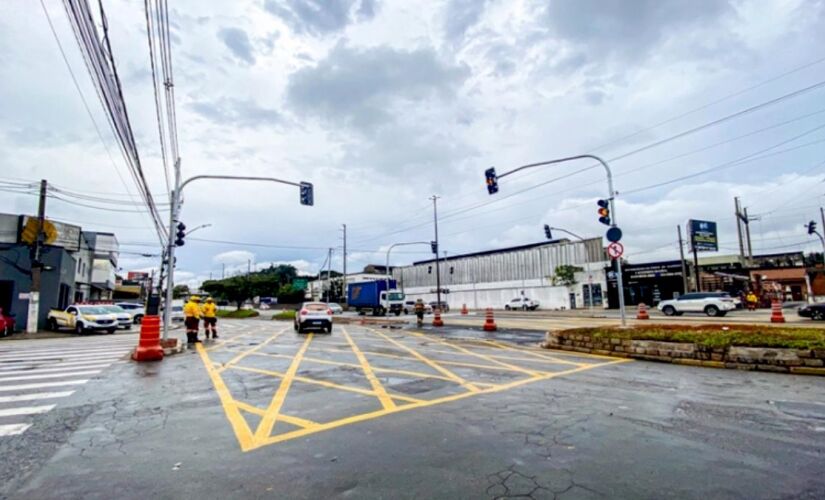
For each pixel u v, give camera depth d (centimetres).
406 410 608
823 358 808
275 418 579
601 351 1152
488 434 498
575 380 805
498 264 6166
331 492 359
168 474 401
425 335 1834
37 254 2423
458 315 3803
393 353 1238
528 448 451
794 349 841
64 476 400
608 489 355
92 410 638
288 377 875
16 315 2519
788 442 459
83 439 505
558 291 5381
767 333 984
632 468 396
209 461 431
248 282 5241
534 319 2894
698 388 724
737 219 4831
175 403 671
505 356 1146
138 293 7812
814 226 3434
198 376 901
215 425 552
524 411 594
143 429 541
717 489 353
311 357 1173
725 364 917
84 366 1070
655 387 737
